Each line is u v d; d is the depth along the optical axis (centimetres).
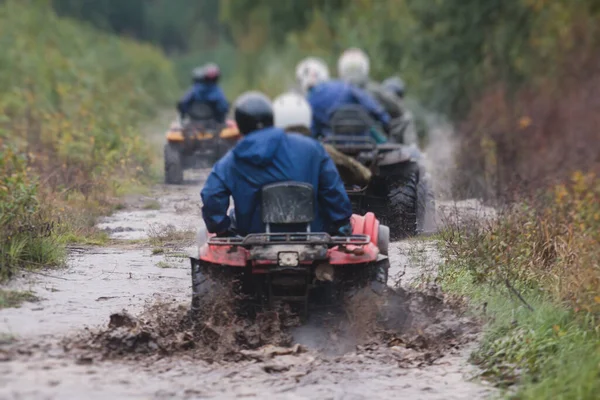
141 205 4700
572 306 2459
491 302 2559
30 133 5759
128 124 7206
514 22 7425
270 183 2394
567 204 3609
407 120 5412
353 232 2520
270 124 2434
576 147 5188
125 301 2689
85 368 2067
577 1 7169
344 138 3822
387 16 9362
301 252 2292
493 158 4856
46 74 7906
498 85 7200
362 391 2008
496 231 3002
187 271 3156
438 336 2369
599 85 6197
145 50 15600
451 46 7819
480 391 2028
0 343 2203
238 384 2027
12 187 3291
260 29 15100
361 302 2403
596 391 1902
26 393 1870
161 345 2233
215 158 5972
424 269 3017
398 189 3728
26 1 10844
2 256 2905
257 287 2406
